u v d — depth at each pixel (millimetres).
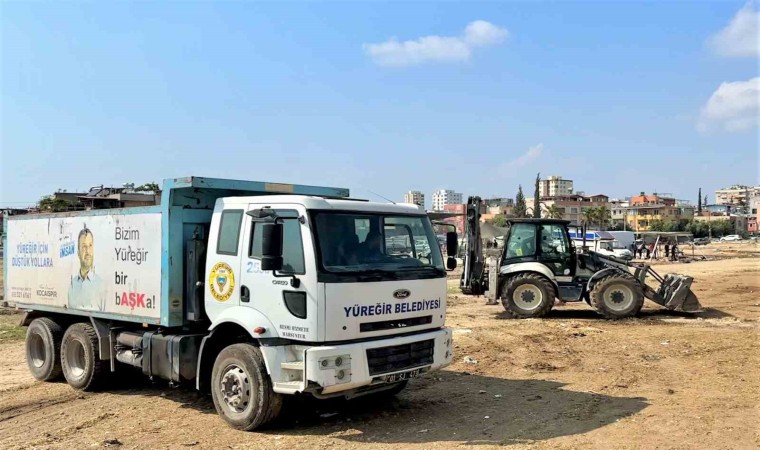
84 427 7559
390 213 7426
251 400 7062
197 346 7926
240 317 7180
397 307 7098
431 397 8695
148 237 8234
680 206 165250
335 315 6594
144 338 8320
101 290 9016
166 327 8148
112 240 8836
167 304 7887
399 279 7141
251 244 7242
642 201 181250
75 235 9539
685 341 12930
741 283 28359
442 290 7668
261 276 7070
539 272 16938
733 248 78625
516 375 10109
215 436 7023
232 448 6574
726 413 7641
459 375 10125
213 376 7500
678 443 6531
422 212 7836
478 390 9086
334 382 6500
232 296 7383
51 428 7570
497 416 7695
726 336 13508
